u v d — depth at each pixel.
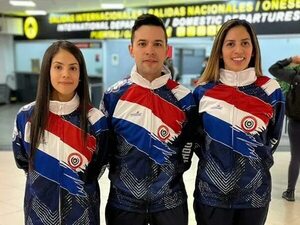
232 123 1.79
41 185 1.69
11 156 5.34
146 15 1.78
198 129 1.89
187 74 10.48
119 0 7.72
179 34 7.86
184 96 1.84
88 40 9.52
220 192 1.79
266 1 6.61
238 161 1.78
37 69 11.39
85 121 1.72
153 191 1.74
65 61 1.69
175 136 1.78
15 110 10.34
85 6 8.74
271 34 6.66
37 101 1.71
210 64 1.91
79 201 1.70
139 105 1.76
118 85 1.85
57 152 1.69
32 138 1.69
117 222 1.80
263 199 1.82
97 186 1.82
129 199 1.75
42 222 1.69
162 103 1.78
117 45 9.48
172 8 7.87
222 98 1.83
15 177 4.34
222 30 1.86
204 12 7.41
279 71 3.49
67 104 1.72
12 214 3.30
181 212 1.82
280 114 1.89
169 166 1.76
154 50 1.74
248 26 1.85
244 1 6.87
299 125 3.59
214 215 1.82
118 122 1.77
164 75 1.83
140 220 1.77
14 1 8.26
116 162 1.80
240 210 1.81
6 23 10.98
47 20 10.47
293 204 3.64
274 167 4.90
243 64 1.83
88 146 1.72
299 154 3.65
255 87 1.85
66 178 1.69
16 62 11.99
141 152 1.73
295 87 3.56
